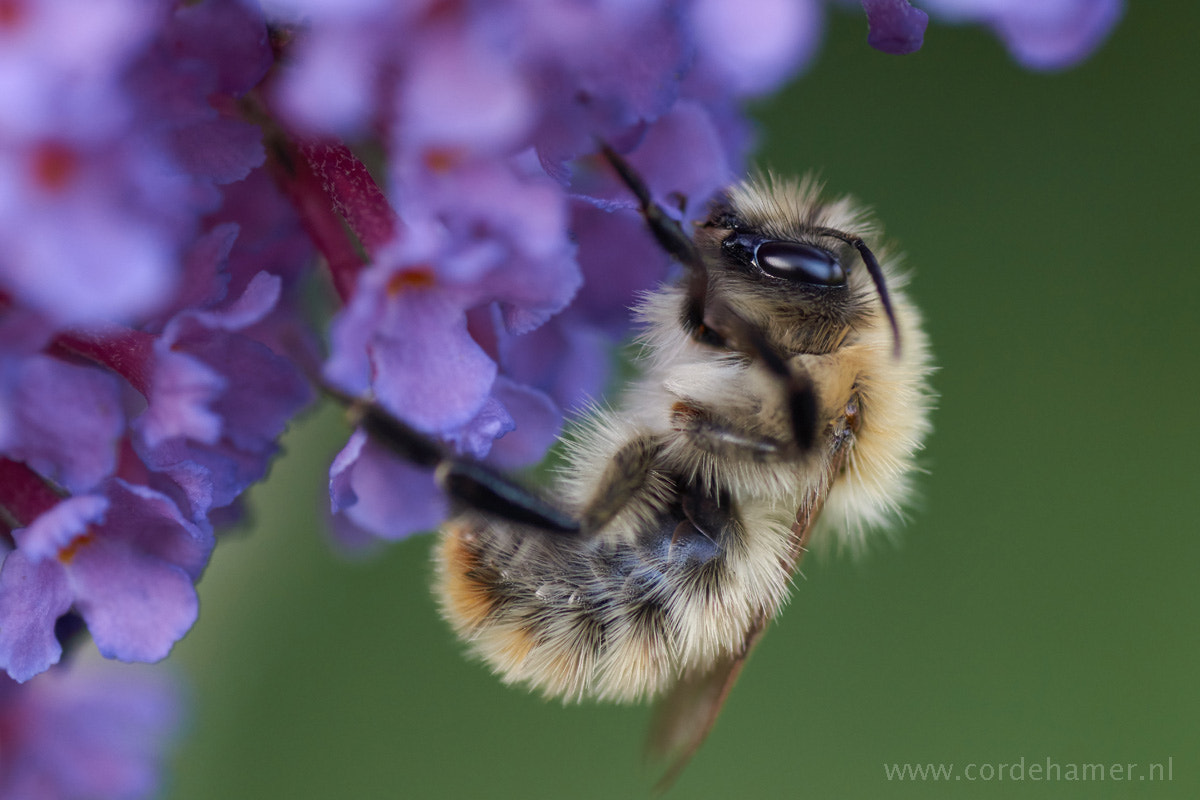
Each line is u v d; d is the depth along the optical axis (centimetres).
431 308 9
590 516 10
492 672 10
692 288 9
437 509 9
